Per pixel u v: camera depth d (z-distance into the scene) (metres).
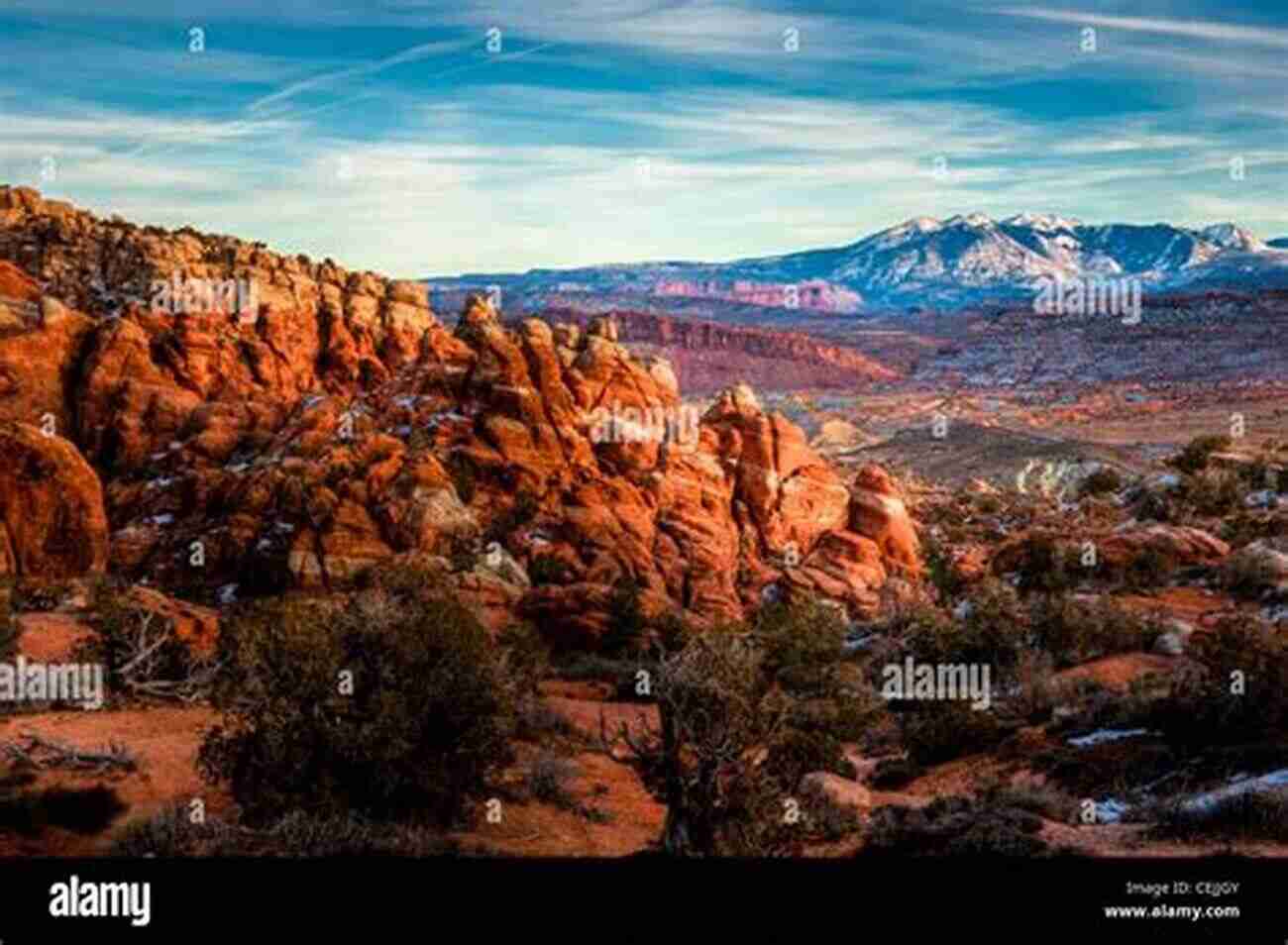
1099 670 36.34
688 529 61.75
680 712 20.77
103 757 24.91
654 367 70.56
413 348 77.25
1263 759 23.72
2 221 79.12
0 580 46.03
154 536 56.56
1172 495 74.94
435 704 23.22
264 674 22.56
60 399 65.31
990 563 57.62
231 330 71.69
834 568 64.06
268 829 20.92
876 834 20.70
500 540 57.84
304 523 53.97
